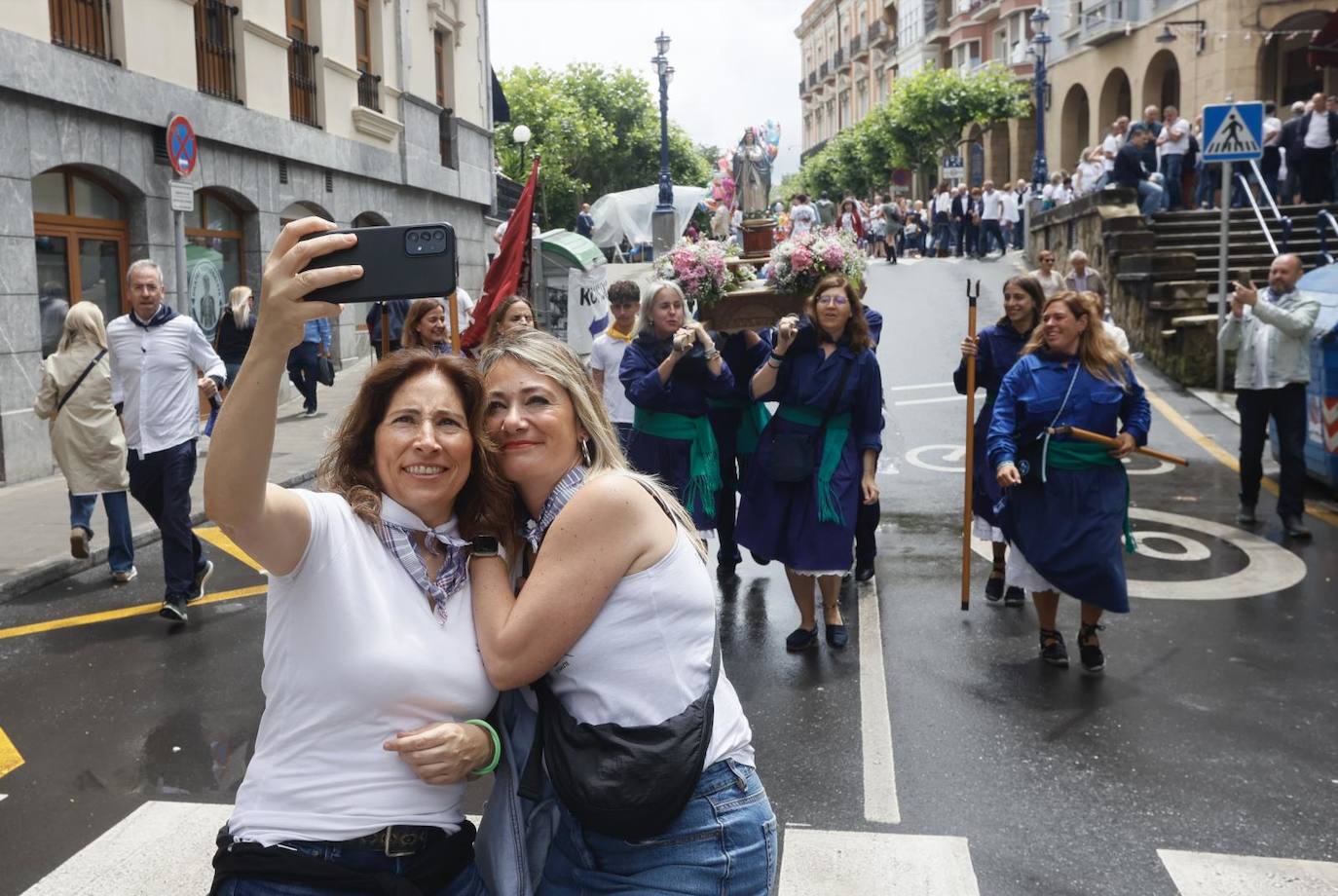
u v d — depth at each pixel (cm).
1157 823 415
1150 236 1783
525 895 219
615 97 6228
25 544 825
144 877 381
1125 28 3969
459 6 2494
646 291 672
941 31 6100
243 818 207
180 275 1102
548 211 5584
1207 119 1417
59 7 1187
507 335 235
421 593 213
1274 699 539
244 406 189
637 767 205
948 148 4941
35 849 404
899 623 668
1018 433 577
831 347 617
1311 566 774
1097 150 2345
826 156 6706
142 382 671
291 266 189
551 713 216
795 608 704
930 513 959
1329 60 1925
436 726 207
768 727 512
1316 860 387
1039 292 720
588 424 229
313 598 204
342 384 1845
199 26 1477
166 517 672
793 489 614
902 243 3716
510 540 229
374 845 204
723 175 1584
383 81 2075
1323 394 930
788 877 375
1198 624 657
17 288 1098
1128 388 571
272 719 210
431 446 212
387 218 2116
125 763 477
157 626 667
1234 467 1086
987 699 543
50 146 1147
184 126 1116
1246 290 859
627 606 212
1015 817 420
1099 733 500
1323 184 1961
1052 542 561
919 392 1505
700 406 668
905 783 451
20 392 1104
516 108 5412
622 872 214
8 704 545
